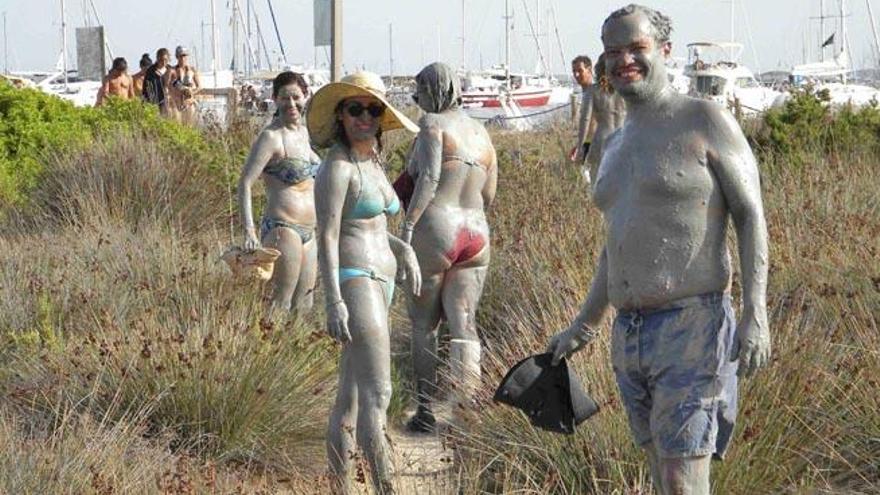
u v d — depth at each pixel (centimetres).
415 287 938
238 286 1225
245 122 2380
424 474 912
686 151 679
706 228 680
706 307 684
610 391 906
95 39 3384
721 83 5312
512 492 838
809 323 997
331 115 890
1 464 847
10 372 1091
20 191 1844
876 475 895
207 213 1780
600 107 1880
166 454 942
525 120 4762
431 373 1148
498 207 1606
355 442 898
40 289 1248
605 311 740
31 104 2077
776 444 880
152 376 1034
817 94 2080
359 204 892
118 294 1253
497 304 1303
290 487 902
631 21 686
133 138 1927
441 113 1161
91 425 941
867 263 1116
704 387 682
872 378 926
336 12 1955
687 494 688
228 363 1048
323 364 1102
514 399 761
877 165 1797
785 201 1392
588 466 891
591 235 1338
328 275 877
